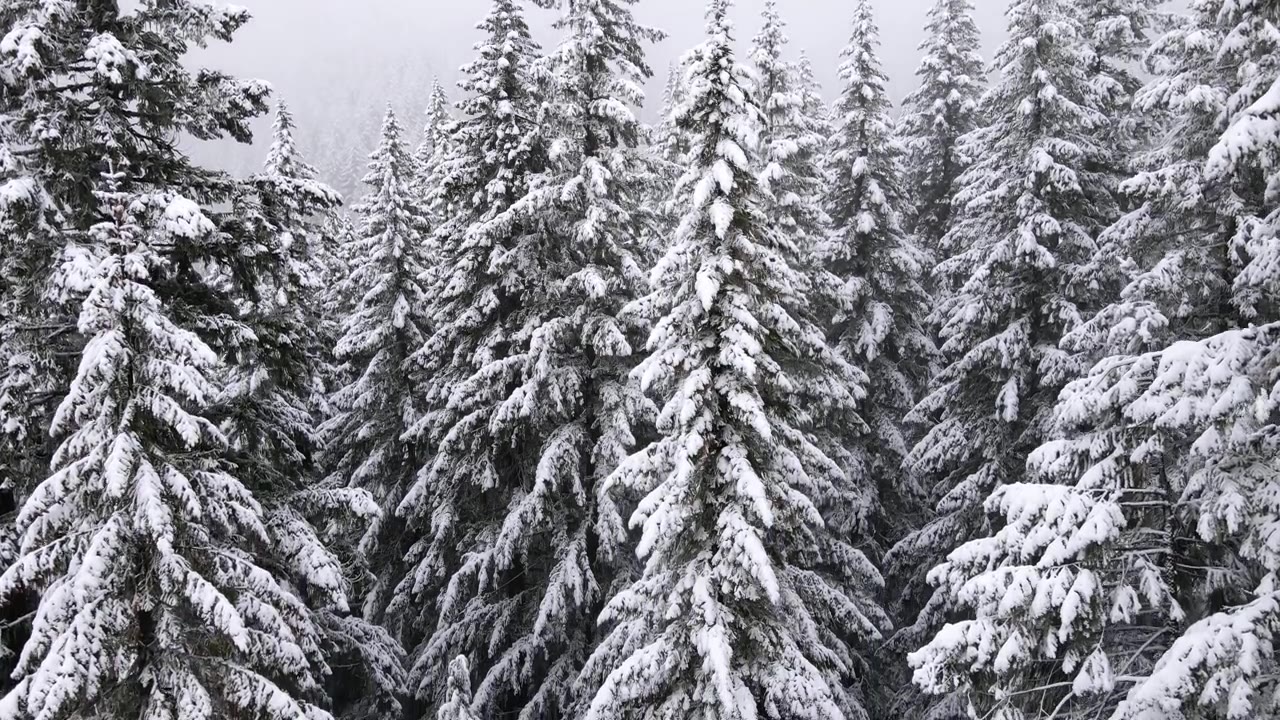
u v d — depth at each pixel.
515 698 15.51
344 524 10.54
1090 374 9.85
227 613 7.62
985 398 17.48
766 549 10.62
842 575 16.02
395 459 18.72
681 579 9.94
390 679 12.45
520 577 15.88
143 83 9.13
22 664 7.04
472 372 16.02
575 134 14.71
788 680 9.29
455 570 16.25
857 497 16.91
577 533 14.12
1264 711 7.12
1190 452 8.34
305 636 9.47
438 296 16.08
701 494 10.06
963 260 17.50
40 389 9.02
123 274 7.78
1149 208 11.70
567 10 14.84
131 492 7.77
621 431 13.70
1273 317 9.67
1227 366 7.46
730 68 10.12
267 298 10.96
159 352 8.01
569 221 14.84
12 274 8.76
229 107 9.73
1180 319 11.02
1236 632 7.04
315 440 11.73
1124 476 9.25
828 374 14.20
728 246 10.20
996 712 8.84
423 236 22.09
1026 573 8.52
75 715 7.49
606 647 11.03
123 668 7.60
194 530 8.52
